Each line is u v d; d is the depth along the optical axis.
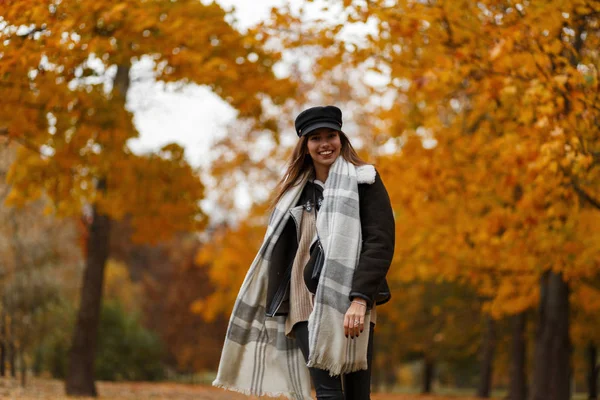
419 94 8.65
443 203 10.50
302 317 3.27
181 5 9.66
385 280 3.30
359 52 8.20
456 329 26.52
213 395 15.30
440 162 9.23
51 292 18.59
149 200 11.73
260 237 19.72
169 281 33.62
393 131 9.51
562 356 12.65
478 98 8.73
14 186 9.55
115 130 9.07
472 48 7.10
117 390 16.16
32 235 16.70
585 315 19.62
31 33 7.30
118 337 24.75
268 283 3.40
